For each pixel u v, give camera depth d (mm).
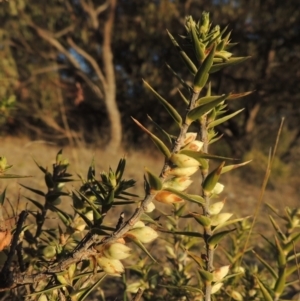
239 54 12828
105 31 12062
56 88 12312
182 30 12219
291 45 12828
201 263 1146
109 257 902
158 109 12703
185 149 865
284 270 1271
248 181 9648
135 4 12727
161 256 2725
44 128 12031
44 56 12695
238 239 1978
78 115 13477
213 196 1131
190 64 938
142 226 945
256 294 1669
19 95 11289
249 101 13648
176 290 1672
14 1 10812
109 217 4199
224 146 13906
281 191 9047
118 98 13664
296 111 14164
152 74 12883
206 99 892
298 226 1497
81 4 12086
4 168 1033
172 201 888
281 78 12906
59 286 985
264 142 14172
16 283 961
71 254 937
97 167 8148
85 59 13258
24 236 1359
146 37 12578
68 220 1284
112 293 2539
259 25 12461
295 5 12289
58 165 1334
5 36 11812
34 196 4754
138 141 13039
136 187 6383
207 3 12188
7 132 11180
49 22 12219
